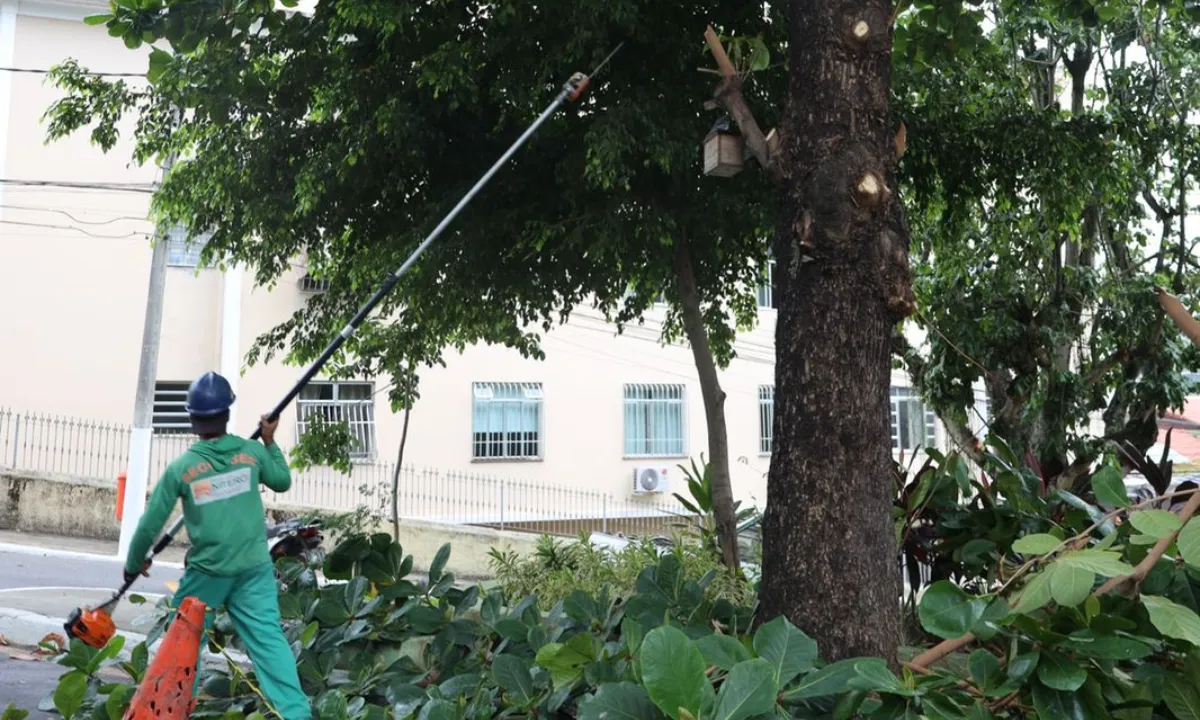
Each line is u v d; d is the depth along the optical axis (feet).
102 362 56.54
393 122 21.85
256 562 14.43
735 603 18.66
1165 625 11.60
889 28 15.12
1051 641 12.31
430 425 61.82
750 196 24.00
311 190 22.58
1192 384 35.88
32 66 55.93
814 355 14.49
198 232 26.76
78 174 56.44
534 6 22.72
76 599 34.12
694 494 23.24
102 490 52.80
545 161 24.45
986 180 27.37
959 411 35.63
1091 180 28.76
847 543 14.02
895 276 14.56
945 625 12.83
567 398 65.51
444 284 25.20
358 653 17.51
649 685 11.01
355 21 21.56
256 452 14.89
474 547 49.85
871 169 14.69
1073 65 36.11
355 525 22.88
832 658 13.74
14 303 55.16
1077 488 21.65
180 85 24.08
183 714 12.92
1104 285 35.86
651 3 23.16
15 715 15.76
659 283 25.11
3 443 54.44
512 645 16.21
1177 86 35.37
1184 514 13.06
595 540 32.89
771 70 24.18
